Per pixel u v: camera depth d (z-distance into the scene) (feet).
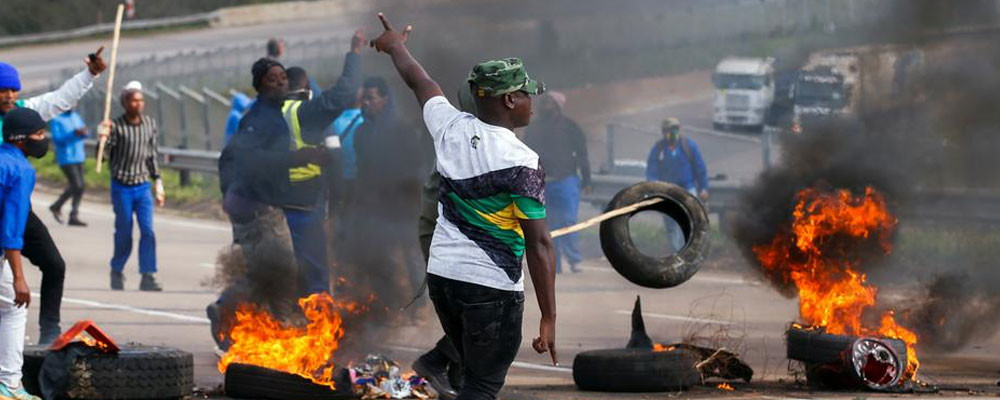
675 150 63.93
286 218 38.52
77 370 28.30
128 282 59.62
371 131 45.44
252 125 38.75
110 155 55.77
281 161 38.14
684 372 31.73
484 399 21.85
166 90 114.01
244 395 30.37
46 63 209.67
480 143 21.40
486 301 21.43
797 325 34.06
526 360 39.63
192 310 50.47
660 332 44.80
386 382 31.01
